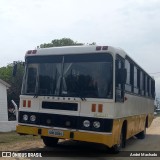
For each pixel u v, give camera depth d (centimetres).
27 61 1079
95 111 946
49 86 1024
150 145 1443
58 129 980
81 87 978
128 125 1195
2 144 1295
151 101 1962
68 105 981
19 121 1052
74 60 1008
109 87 949
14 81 3684
